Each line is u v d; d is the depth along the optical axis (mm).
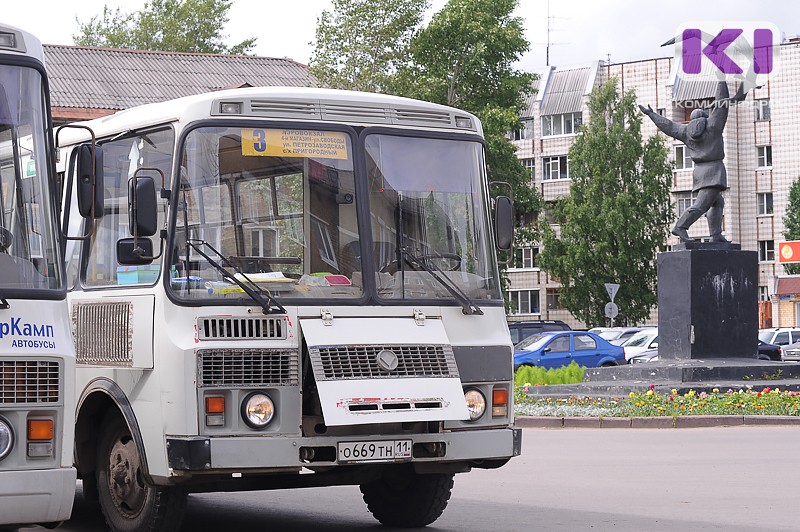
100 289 12789
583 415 28609
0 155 9875
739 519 14062
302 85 67812
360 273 12266
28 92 10141
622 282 88688
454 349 12500
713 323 34875
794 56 103188
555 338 51406
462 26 73500
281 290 11930
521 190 75438
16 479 9328
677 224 35844
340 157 12398
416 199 12688
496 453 12547
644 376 34000
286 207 12141
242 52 95438
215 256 11805
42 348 9609
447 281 12680
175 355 11516
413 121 12852
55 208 10094
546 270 90125
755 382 32656
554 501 15781
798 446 22688
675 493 16406
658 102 107438
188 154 11898
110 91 60094
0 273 9641
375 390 11766
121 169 12828
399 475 13383
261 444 11523
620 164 88812
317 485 12438
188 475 11438
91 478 13203
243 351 11625
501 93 75875
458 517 14469
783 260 94438
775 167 104062
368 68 70312
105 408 12930
